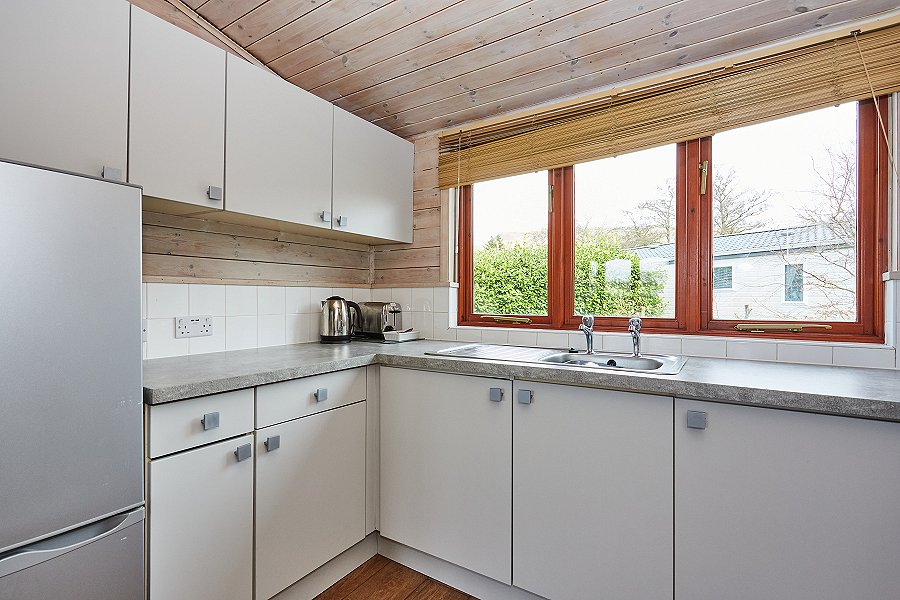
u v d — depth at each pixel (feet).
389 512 6.70
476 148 8.50
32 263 3.33
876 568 3.82
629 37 6.24
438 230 8.95
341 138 7.59
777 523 4.16
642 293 7.17
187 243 6.71
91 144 4.66
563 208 7.81
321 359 6.17
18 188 3.26
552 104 7.71
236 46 7.36
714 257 6.61
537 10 6.07
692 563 4.52
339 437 6.21
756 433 4.24
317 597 5.99
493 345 7.99
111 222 3.81
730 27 5.85
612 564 4.93
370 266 9.81
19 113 4.18
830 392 3.97
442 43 6.86
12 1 4.17
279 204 6.57
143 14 5.11
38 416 3.36
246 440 5.07
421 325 9.13
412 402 6.46
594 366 5.47
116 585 3.84
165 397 4.29
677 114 6.59
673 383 4.53
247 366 5.58
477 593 6.04
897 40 5.27
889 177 5.52
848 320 5.81
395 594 6.09
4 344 3.19
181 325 6.57
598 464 5.01
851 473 3.89
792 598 4.10
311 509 5.81
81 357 3.61
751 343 6.05
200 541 4.64
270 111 6.46
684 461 4.55
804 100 5.74
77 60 4.57
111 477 3.80
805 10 5.47
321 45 7.14
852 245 5.79
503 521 5.65
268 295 7.77
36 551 3.35
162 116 5.25
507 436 5.63
